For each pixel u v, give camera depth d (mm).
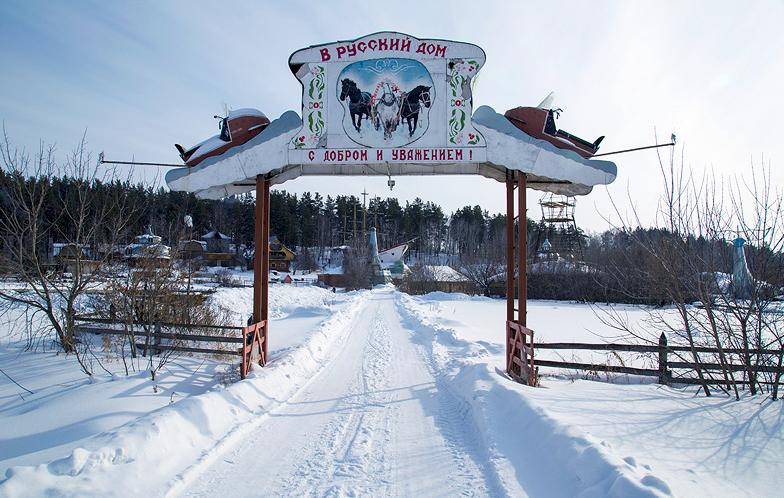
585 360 9172
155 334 7656
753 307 5645
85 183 7949
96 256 8102
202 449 4277
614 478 2943
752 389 5723
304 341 10344
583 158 7078
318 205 104688
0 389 5688
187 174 7496
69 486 3098
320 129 7344
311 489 3545
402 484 3631
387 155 7246
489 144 7172
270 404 5883
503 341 12031
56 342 8414
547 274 35156
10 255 7586
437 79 7281
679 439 4004
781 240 5523
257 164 7398
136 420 4203
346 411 5738
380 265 59594
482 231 92250
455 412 5719
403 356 9961
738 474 3314
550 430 4023
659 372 6566
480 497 3375
